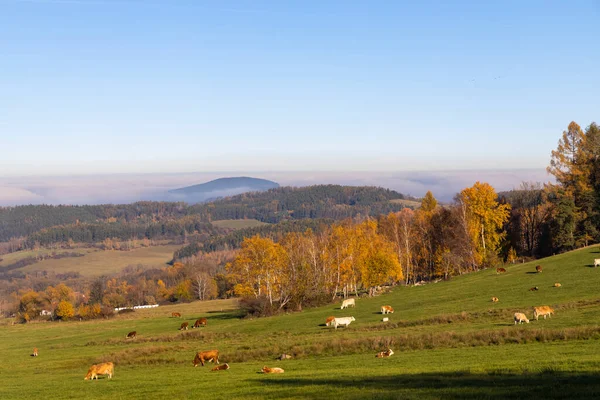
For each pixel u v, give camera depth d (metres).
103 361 47.12
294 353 40.22
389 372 28.02
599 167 98.12
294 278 88.81
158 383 31.56
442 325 47.38
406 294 82.00
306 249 100.31
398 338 39.50
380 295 88.25
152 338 65.38
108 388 31.52
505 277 76.25
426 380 24.30
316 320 66.75
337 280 96.12
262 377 30.47
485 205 100.81
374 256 90.94
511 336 35.66
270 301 88.31
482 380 23.02
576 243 96.62
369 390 22.97
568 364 24.84
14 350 71.19
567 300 51.81
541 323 40.84
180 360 43.34
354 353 38.41
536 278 69.94
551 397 18.81
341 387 24.38
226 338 59.50
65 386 34.47
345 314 69.31
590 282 60.06
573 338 33.53
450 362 29.66
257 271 88.75
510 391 20.06
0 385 38.09
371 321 58.97
